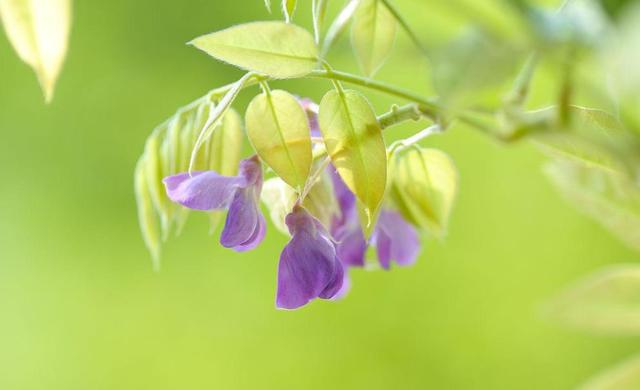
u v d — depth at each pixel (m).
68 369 1.61
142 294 1.61
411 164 0.54
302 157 0.49
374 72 0.54
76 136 1.62
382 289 1.53
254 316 1.57
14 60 1.62
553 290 1.48
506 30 0.43
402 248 0.54
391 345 1.53
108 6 1.60
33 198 1.63
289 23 0.48
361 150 0.49
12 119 1.63
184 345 1.59
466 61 0.42
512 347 1.50
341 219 0.52
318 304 1.55
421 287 1.52
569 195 0.54
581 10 0.43
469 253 1.51
